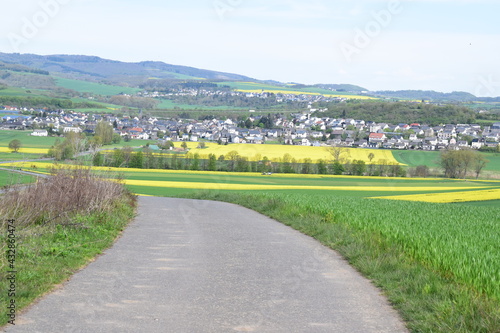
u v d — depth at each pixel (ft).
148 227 49.70
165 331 18.03
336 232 44.01
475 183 224.94
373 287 26.00
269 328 18.79
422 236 37.47
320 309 21.62
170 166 262.06
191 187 183.52
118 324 18.69
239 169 266.57
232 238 42.91
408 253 33.88
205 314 20.31
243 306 21.70
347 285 26.35
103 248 35.81
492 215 73.56
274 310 21.24
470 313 19.90
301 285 26.05
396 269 29.07
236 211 72.74
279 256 34.53
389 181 230.48
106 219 46.80
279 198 82.12
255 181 216.54
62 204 43.80
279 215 62.34
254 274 28.43
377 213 58.49
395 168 260.42
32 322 18.58
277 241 41.68
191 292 23.88
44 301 21.48
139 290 23.98
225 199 104.22
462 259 29.19
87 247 34.22
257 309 21.30
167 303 21.80
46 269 26.32
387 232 40.78
